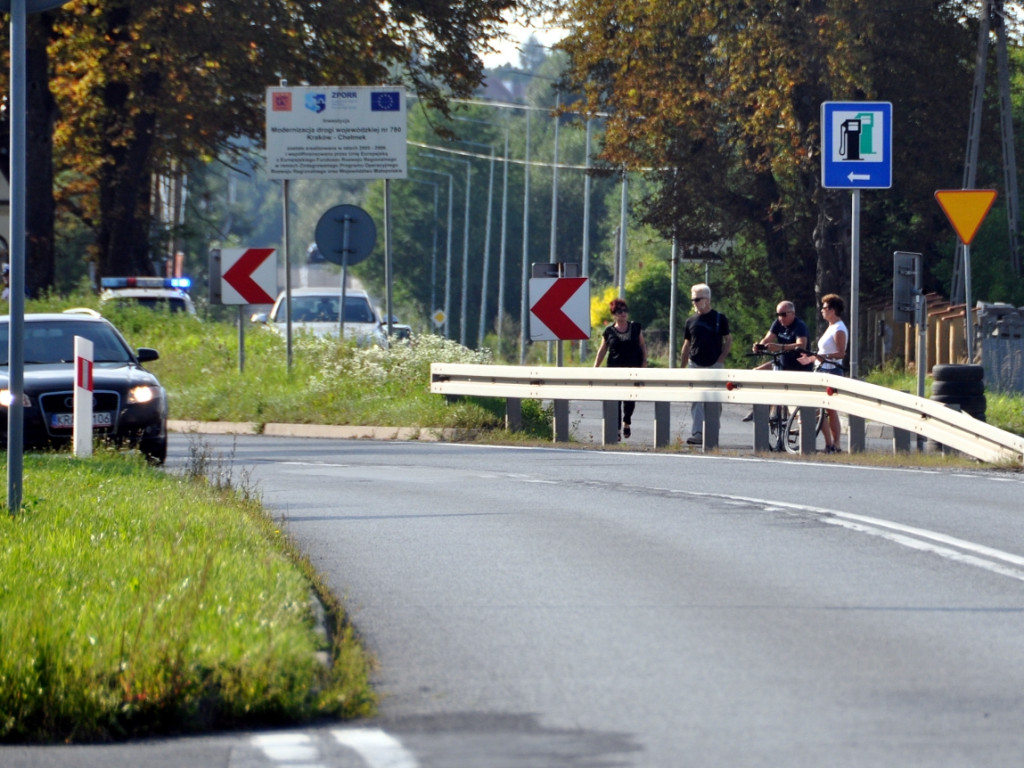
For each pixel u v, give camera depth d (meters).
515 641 29.48
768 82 145.88
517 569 37.31
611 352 83.44
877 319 180.38
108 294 132.38
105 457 61.59
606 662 27.73
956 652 28.34
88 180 187.25
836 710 24.41
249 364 105.81
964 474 59.03
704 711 24.39
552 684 26.22
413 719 24.16
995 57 175.12
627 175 187.00
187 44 142.62
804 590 34.34
